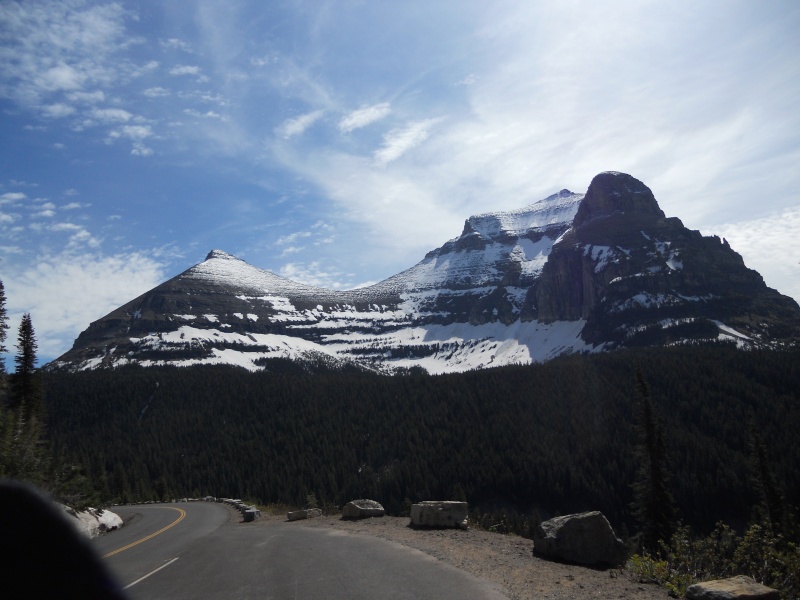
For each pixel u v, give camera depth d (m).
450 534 14.61
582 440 103.69
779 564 10.24
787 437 82.62
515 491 93.38
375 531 16.23
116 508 48.31
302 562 12.29
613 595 8.34
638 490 43.28
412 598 8.49
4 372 39.47
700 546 10.59
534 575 9.65
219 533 20.95
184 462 116.50
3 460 23.41
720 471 77.44
